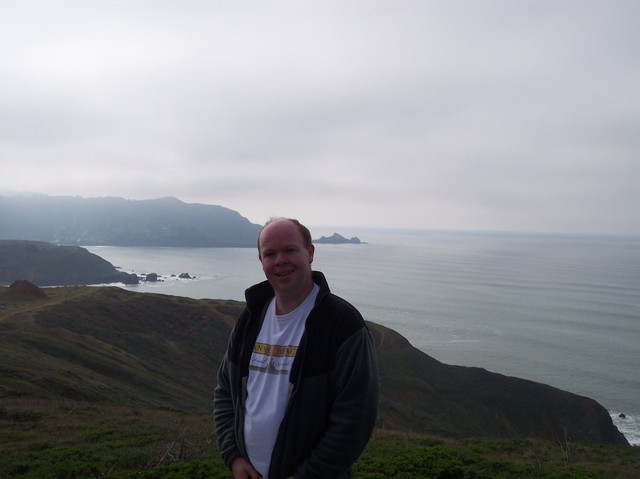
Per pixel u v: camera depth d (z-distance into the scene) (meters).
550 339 97.50
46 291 65.50
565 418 47.69
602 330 108.19
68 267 156.00
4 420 14.01
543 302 149.88
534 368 76.25
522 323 114.25
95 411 17.27
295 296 3.42
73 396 23.69
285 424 3.16
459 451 11.59
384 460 9.56
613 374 73.56
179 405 32.25
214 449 10.25
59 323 45.88
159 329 57.50
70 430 13.05
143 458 9.43
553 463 12.23
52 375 25.58
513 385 51.88
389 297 151.75
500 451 13.91
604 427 47.66
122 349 46.97
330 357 3.16
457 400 49.31
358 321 3.21
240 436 3.38
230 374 3.59
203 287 157.00
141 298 63.62
